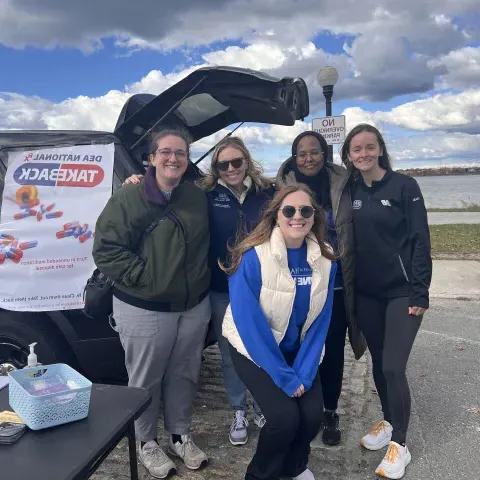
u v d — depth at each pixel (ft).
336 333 10.26
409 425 11.30
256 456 8.51
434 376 14.14
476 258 31.27
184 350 9.45
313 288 8.49
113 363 10.73
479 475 9.41
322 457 10.07
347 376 14.11
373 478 9.38
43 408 6.08
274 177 10.67
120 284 8.90
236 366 8.75
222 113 13.35
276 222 8.55
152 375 9.24
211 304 10.36
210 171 10.23
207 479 9.31
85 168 10.58
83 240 10.43
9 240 10.21
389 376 9.51
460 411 11.98
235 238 9.89
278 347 8.46
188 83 10.32
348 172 10.09
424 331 18.30
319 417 8.37
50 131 11.19
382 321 9.98
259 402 8.26
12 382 6.42
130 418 6.54
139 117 10.82
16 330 10.50
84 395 6.39
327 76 28.02
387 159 9.73
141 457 9.56
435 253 33.14
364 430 11.09
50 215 10.35
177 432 9.75
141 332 8.92
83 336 10.52
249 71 10.39
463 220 58.95
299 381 8.30
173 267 8.73
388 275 9.65
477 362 15.16
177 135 8.80
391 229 9.54
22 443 5.85
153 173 8.97
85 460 5.49
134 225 8.71
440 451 10.23
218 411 12.05
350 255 9.93
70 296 10.35
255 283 8.36
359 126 9.57
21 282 10.24
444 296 23.18
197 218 9.16
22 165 10.36
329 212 10.23
